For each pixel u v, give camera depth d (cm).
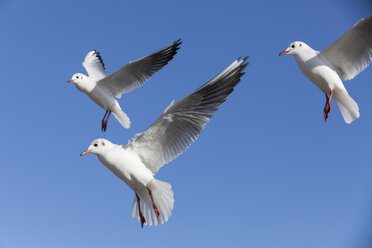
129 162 227
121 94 311
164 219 230
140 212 235
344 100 272
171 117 222
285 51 275
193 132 223
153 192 231
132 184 231
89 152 228
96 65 346
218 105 216
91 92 307
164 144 229
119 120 314
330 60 273
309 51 272
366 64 270
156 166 232
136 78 305
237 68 211
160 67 301
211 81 214
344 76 274
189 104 219
